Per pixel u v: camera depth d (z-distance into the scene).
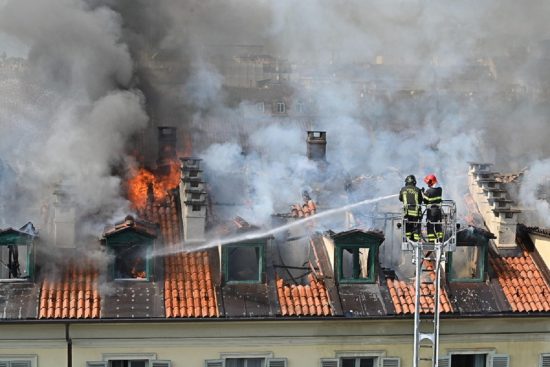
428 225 54.16
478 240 62.22
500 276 63.00
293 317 58.56
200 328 58.75
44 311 56.66
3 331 57.03
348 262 63.31
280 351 59.62
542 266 64.19
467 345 61.56
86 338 57.81
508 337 61.94
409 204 54.03
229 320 58.12
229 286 59.75
